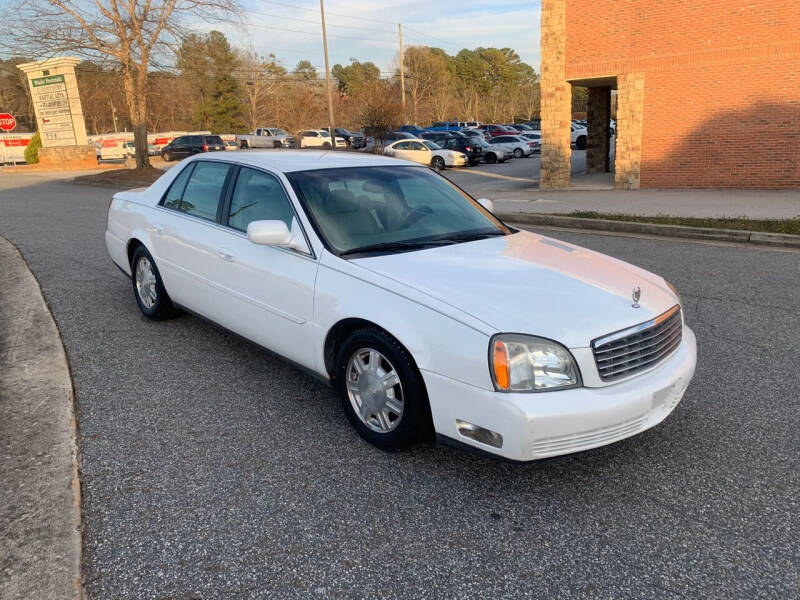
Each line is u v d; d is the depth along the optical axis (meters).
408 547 2.70
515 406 2.81
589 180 20.69
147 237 5.29
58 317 5.77
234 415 3.89
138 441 3.55
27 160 38.72
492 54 124.62
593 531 2.81
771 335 5.34
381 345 3.28
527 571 2.55
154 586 2.44
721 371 4.59
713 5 15.57
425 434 3.33
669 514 2.93
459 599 2.40
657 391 3.08
